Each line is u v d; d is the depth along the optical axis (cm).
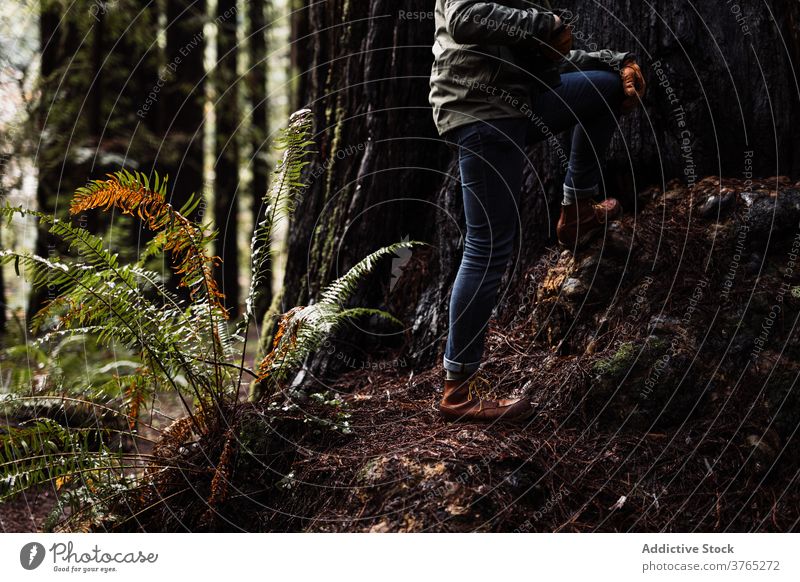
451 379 221
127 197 219
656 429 221
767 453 212
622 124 270
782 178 266
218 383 235
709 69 269
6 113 522
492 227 211
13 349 369
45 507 273
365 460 211
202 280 235
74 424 265
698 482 207
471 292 212
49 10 564
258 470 221
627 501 202
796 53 266
